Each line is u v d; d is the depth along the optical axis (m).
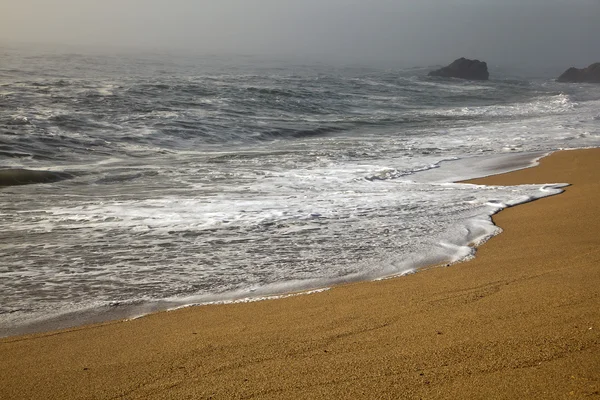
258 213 7.82
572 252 5.66
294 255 6.00
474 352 3.28
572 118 23.39
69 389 3.14
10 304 4.67
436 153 14.26
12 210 7.89
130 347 3.75
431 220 7.43
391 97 33.16
